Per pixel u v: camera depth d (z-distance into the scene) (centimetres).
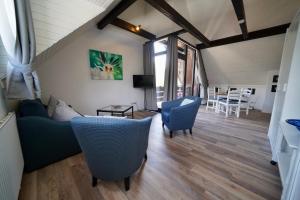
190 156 194
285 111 163
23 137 147
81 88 332
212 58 564
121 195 129
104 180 137
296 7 300
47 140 163
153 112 458
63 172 158
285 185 110
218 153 202
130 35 415
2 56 138
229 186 139
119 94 418
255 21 360
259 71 507
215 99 505
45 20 162
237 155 197
